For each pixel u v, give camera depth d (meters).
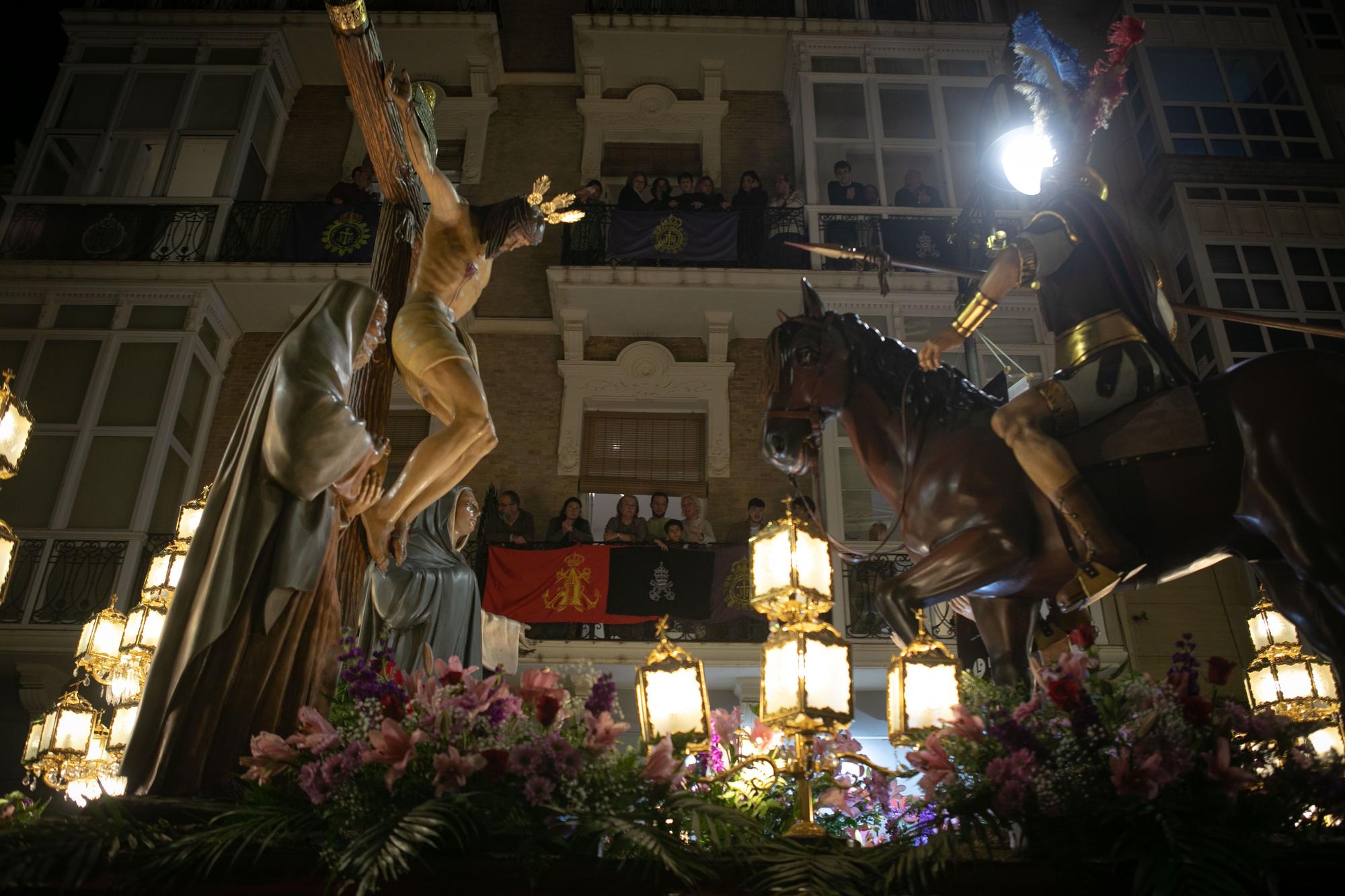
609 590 12.69
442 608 4.76
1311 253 15.75
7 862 2.60
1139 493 4.01
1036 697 3.37
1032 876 2.90
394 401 15.29
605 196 16.91
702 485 15.12
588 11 18.14
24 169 15.69
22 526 13.22
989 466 4.33
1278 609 4.04
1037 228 4.51
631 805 3.11
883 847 3.09
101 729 7.87
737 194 16.47
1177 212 16.09
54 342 14.47
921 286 15.24
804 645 3.64
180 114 16.27
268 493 3.46
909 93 17.31
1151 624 13.73
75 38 16.77
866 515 14.05
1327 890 2.84
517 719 3.22
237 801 3.10
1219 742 3.07
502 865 2.79
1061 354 4.41
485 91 17.98
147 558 13.33
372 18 17.59
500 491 14.80
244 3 17.62
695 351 15.93
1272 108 17.05
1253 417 3.90
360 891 2.53
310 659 3.48
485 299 16.25
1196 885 2.74
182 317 14.73
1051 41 4.92
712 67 18.02
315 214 15.54
